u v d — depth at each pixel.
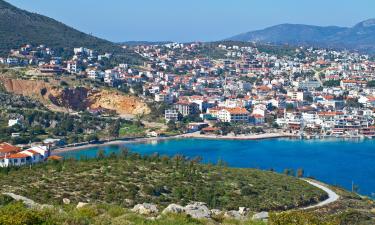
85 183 154.75
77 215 64.31
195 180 175.38
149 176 172.12
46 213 60.31
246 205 157.62
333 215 149.12
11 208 61.16
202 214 74.69
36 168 173.88
